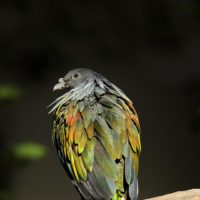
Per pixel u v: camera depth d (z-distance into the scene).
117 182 7.53
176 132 17.52
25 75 18.20
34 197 16.36
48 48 18.42
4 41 18.38
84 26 18.64
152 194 17.08
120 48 18.64
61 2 18.61
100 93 8.24
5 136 15.79
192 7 15.77
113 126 7.76
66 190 16.83
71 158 7.93
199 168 17.31
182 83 18.05
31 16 18.53
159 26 18.45
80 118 7.99
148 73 18.39
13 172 15.30
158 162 17.33
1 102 13.61
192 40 18.27
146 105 17.95
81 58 18.55
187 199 8.52
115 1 18.69
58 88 9.28
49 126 17.52
